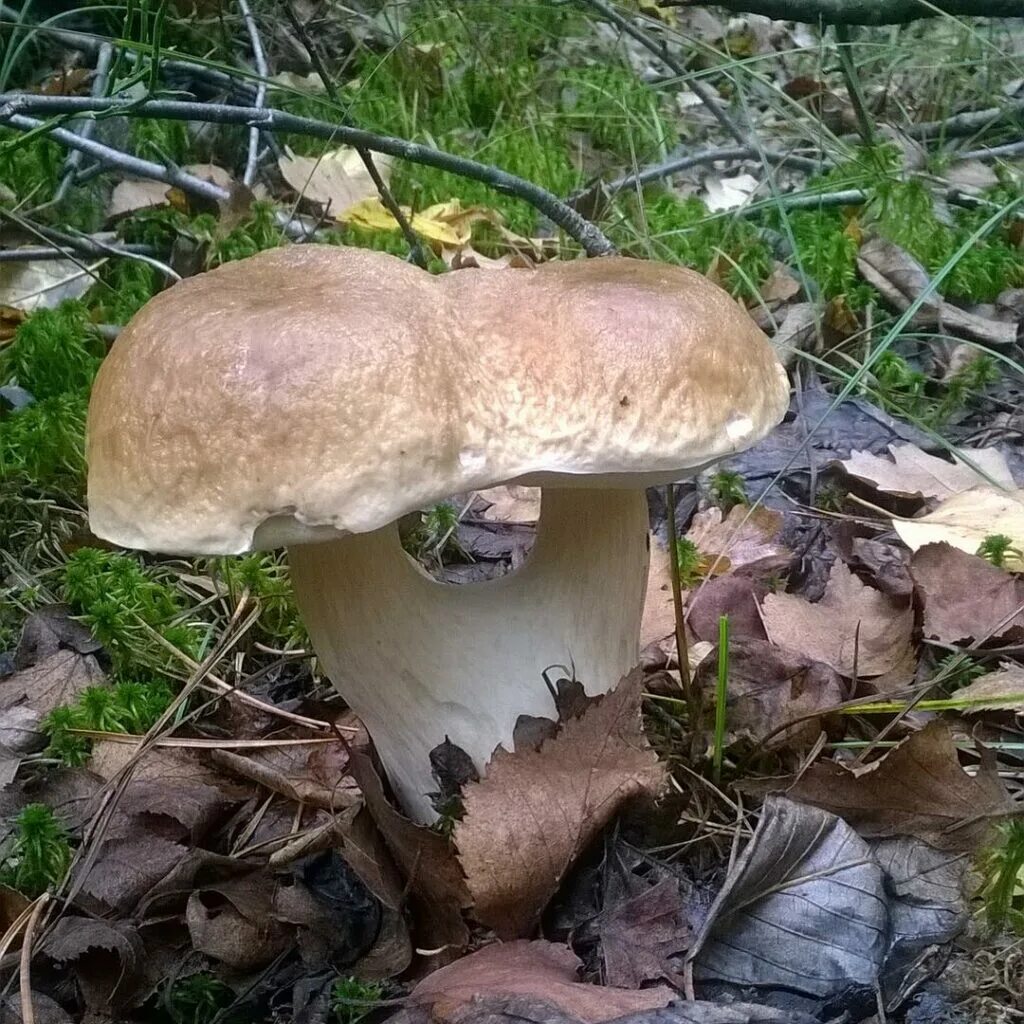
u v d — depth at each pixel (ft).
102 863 0.85
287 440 0.60
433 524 1.28
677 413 0.65
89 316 1.56
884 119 2.57
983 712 0.96
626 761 0.75
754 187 2.21
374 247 1.81
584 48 2.76
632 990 0.68
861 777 0.80
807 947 0.73
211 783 0.95
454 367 0.64
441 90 2.41
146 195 1.91
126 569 1.18
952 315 1.67
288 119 1.30
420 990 0.69
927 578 1.10
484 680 0.78
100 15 2.23
